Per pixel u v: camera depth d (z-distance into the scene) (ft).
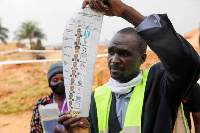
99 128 5.69
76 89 4.66
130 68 5.30
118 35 5.30
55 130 6.59
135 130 5.06
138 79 5.49
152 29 4.27
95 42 4.54
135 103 5.31
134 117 5.18
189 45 4.44
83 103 4.71
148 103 5.14
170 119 4.92
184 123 5.79
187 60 4.25
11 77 48.88
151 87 5.34
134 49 5.22
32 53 104.99
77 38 4.54
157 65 5.62
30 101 37.09
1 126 30.04
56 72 10.00
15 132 28.32
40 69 53.93
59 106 10.05
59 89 9.91
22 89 40.96
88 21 4.51
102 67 39.34
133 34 5.29
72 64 4.59
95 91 6.24
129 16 4.46
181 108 5.83
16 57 99.45
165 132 4.83
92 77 4.63
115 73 5.33
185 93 4.71
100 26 4.52
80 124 4.89
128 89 5.54
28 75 49.37
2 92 40.04
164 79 5.03
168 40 4.24
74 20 4.52
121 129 5.40
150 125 4.99
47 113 6.69
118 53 5.27
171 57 4.26
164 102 4.98
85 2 4.53
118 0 4.40
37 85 42.91
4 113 34.01
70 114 4.77
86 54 4.57
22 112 34.27
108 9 4.50
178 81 4.50
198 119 8.13
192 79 4.50
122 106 5.60
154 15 4.32
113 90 5.70
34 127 9.90
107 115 5.69
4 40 177.58
